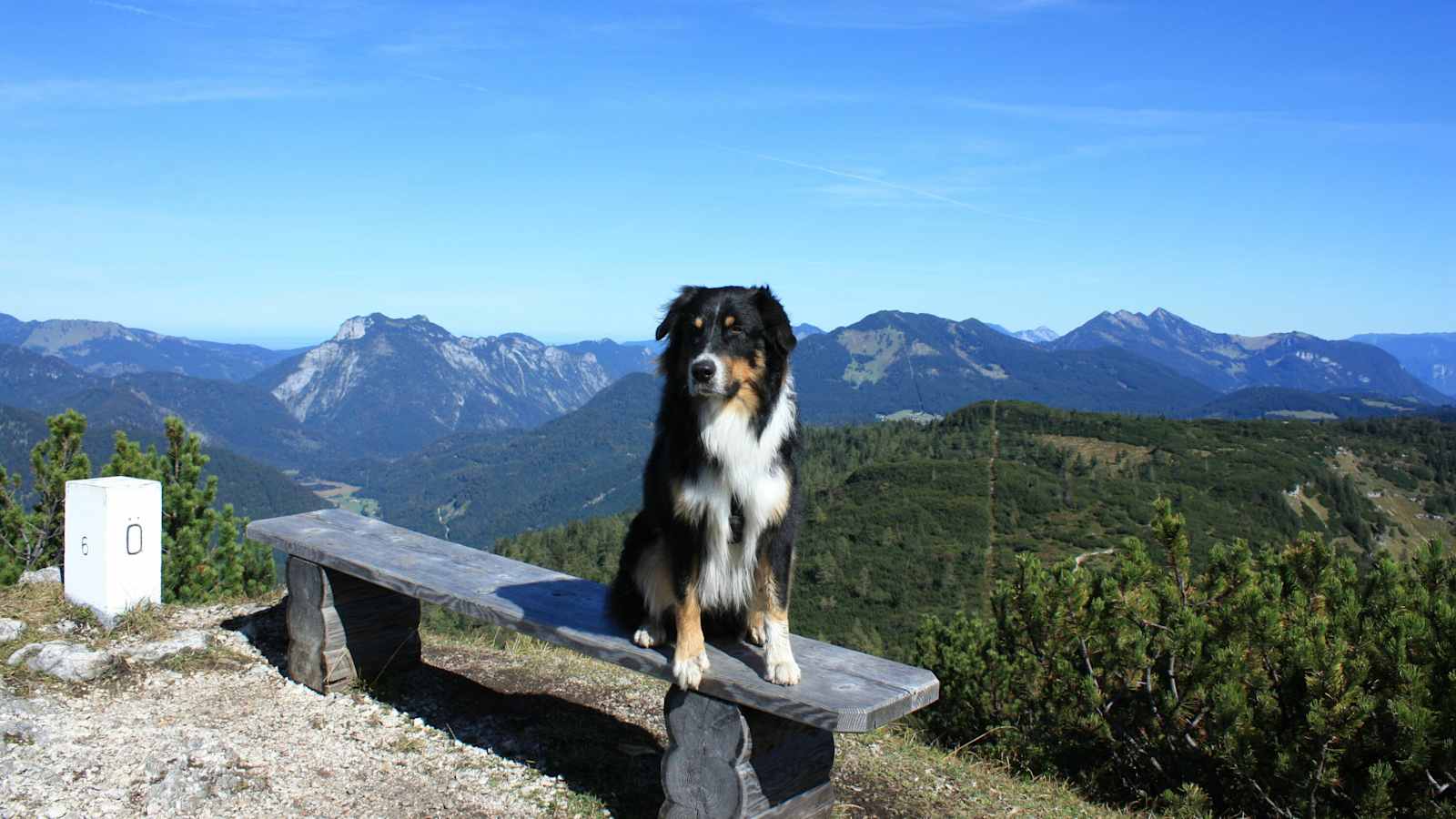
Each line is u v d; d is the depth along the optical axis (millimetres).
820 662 2176
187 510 4250
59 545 4094
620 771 2572
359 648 2934
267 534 2984
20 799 2148
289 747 2549
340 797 2346
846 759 2887
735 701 2049
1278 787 2818
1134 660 3104
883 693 1997
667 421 2180
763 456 2111
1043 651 3404
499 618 2410
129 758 2371
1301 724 2744
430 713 2834
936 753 3172
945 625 3971
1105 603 3301
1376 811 2547
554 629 2312
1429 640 2635
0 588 3410
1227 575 3160
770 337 2129
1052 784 3135
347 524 3111
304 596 2889
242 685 2889
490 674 3240
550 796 2426
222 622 3350
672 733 2170
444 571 2682
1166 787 3141
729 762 2082
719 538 2111
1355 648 2754
